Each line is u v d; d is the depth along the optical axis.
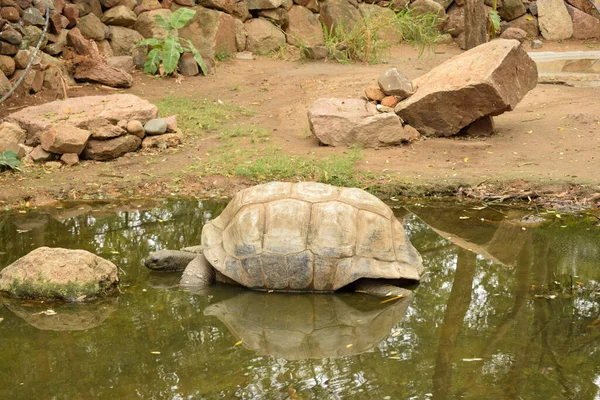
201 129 10.03
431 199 7.54
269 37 15.16
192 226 6.77
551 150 8.61
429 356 4.15
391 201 7.49
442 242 6.21
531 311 4.76
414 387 3.77
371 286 5.19
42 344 4.44
